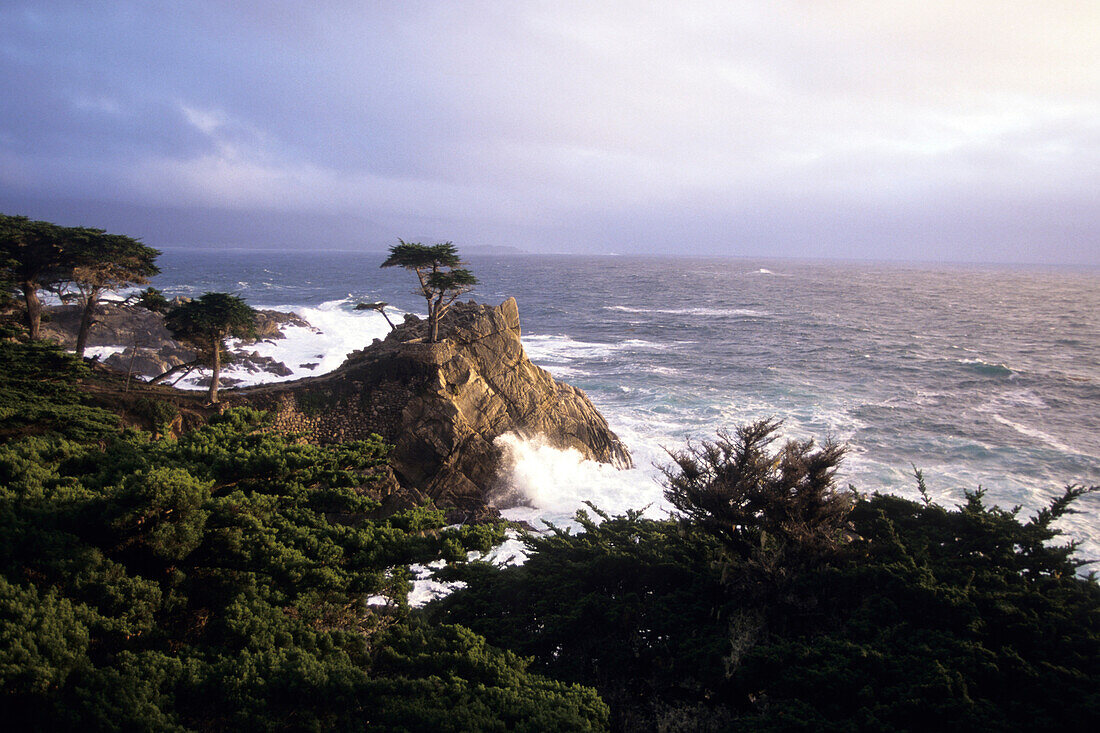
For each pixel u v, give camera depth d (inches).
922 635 534.9
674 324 4512.8
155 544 450.6
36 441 642.2
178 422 1380.4
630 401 2301.9
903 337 3961.6
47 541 442.6
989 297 7313.0
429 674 475.5
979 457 1780.3
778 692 500.7
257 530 539.2
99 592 426.9
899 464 1722.4
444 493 1492.4
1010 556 636.7
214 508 514.9
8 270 1503.4
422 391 1547.7
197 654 422.0
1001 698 474.6
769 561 615.5
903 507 746.2
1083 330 4421.8
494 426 1587.1
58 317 2699.3
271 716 377.4
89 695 351.3
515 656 530.0
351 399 1550.2
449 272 1668.3
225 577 502.9
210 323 1421.0
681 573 664.4
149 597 441.1
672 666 546.0
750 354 3307.1
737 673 518.9
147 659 391.5
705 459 735.1
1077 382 2716.5
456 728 383.2
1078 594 582.9
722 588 632.4
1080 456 1785.2
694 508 700.7
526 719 405.4
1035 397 2471.7
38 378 1137.4
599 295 6919.3
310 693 399.2
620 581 668.7
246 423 834.8
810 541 628.4
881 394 2475.4
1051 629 525.3
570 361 3070.9
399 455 1487.5
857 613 576.4
